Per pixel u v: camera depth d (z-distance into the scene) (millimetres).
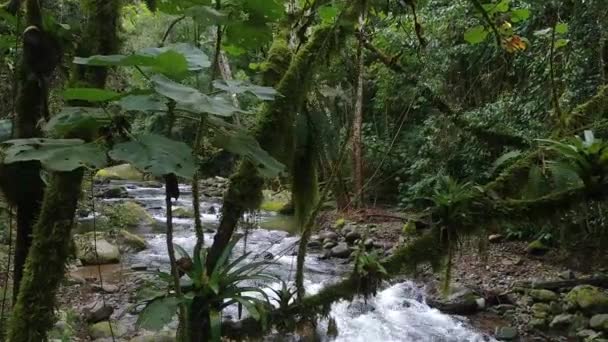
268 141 2121
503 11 2787
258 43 1863
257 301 1969
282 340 2254
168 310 1682
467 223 1947
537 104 5824
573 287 5449
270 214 8930
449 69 6836
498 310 5312
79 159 1264
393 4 2992
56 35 1744
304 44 2428
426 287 5707
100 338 4191
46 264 1562
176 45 1507
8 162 1232
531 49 6094
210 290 1890
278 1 2016
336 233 7672
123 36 1776
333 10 2322
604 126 2297
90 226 7102
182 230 8164
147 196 10898
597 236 5391
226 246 1986
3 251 4914
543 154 2098
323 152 2533
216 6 1768
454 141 6688
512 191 2035
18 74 1799
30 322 1542
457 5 6414
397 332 4852
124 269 6102
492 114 6148
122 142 1381
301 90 2195
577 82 5344
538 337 4742
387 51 5039
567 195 1882
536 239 6559
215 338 1842
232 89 1514
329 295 2078
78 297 5078
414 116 8680
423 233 2123
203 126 1560
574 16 5391
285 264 6078
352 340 4680
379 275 2035
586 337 4566
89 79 1655
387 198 9008
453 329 4938
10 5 1817
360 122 7781
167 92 1284
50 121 1344
